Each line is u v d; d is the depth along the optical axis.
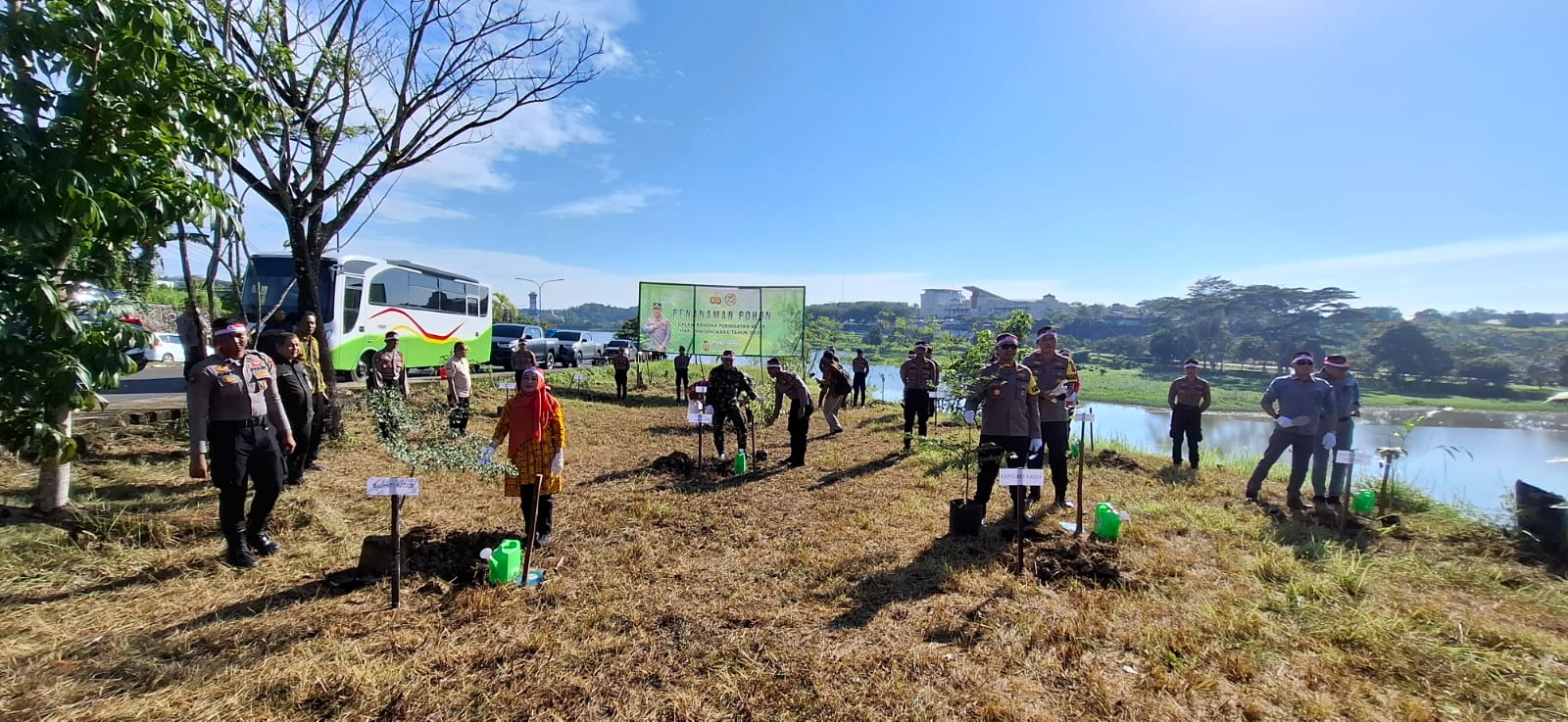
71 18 3.26
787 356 19.80
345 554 4.71
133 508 5.34
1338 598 4.28
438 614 3.81
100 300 3.85
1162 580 4.57
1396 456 6.36
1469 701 3.14
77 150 3.35
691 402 9.18
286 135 7.46
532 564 4.74
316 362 7.29
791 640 3.62
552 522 5.46
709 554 5.11
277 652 3.31
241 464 4.38
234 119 4.05
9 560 4.09
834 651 3.48
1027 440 5.75
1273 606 4.18
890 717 2.92
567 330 31.03
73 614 3.62
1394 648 3.58
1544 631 3.98
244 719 2.78
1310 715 2.98
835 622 3.86
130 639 3.36
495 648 3.45
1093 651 3.53
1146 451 11.58
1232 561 5.02
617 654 3.44
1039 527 5.78
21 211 3.06
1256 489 7.36
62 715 2.71
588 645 3.52
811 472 8.37
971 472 7.91
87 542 4.51
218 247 6.26
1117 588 4.41
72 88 3.39
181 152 3.81
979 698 3.07
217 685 3.00
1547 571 5.07
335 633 3.54
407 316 16.95
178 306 7.91
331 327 14.12
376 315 15.67
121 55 3.42
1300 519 6.46
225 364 4.33
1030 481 4.67
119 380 3.82
